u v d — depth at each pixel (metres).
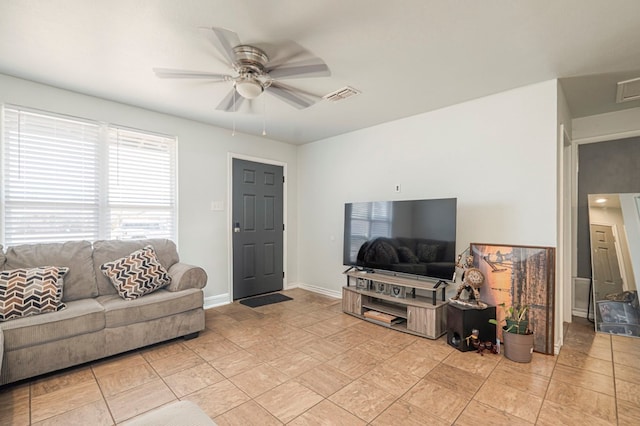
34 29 1.94
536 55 2.25
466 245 3.15
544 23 1.87
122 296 2.70
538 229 2.73
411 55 2.26
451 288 3.25
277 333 3.08
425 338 2.96
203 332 3.10
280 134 4.46
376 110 3.42
